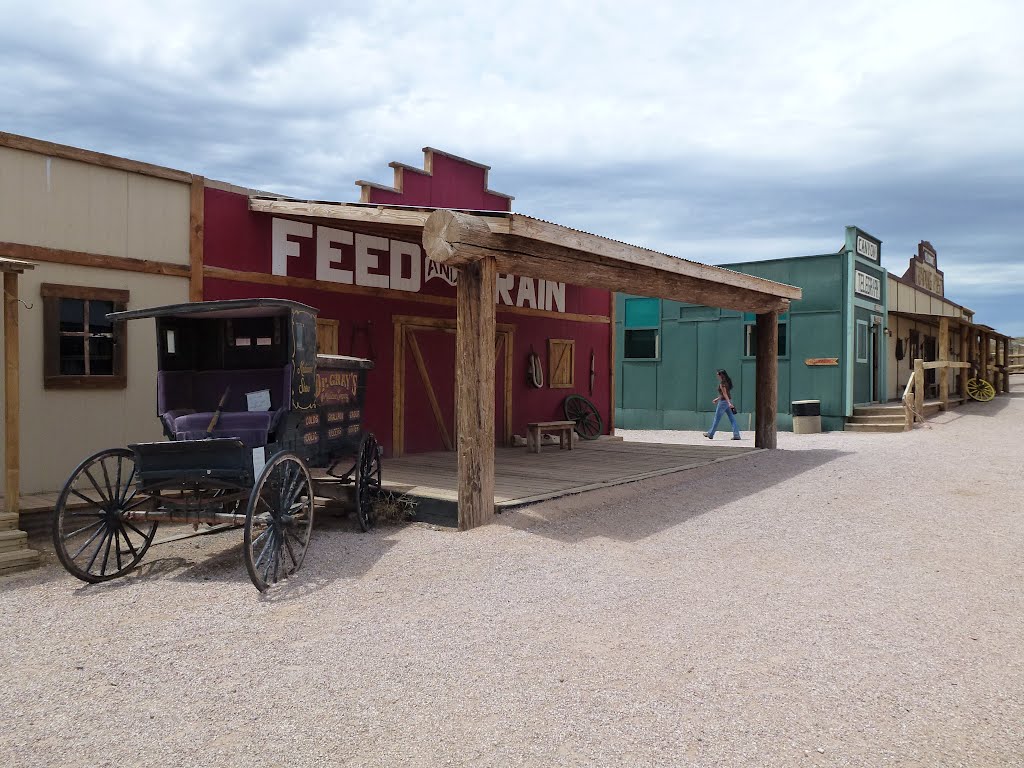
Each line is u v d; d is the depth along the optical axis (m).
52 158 7.64
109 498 5.66
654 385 20.70
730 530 6.97
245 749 3.08
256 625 4.53
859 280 18.25
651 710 3.39
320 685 3.68
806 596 5.07
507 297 13.17
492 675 3.79
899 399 21.73
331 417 6.67
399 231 10.13
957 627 4.48
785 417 18.45
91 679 3.78
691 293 10.24
